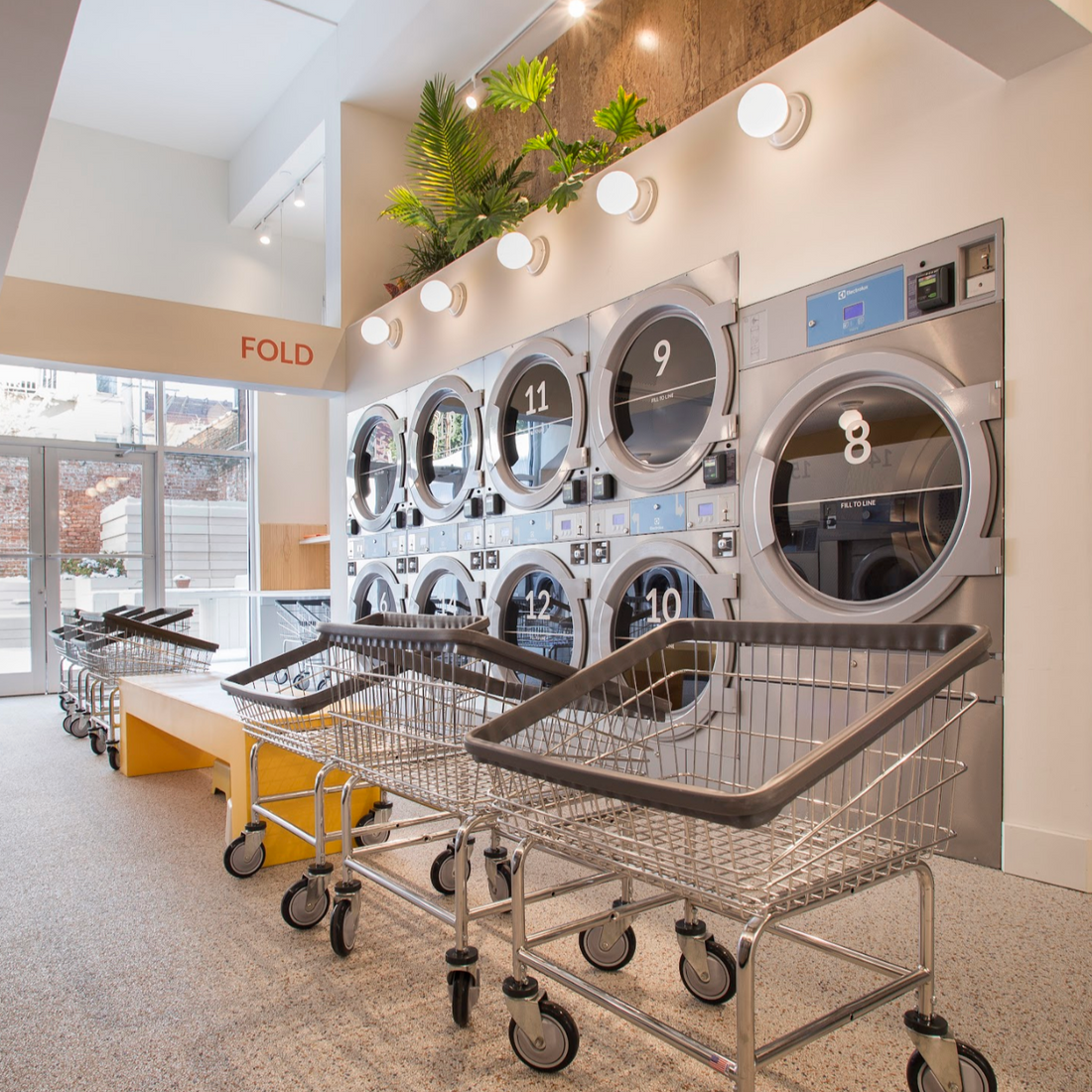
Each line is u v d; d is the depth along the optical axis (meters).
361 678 2.01
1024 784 2.26
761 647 2.82
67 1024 1.59
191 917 2.14
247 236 8.37
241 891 2.34
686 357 3.34
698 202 3.26
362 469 5.95
